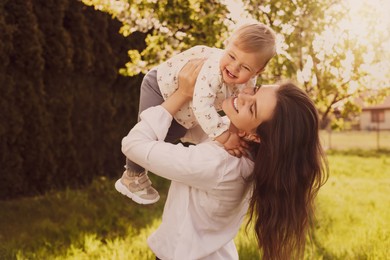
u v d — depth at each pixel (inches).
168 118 85.4
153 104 101.1
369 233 219.9
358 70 202.8
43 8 282.4
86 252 203.9
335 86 203.2
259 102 80.3
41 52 275.1
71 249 205.6
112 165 345.7
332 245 207.6
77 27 303.3
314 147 82.6
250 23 95.7
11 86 260.8
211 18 199.9
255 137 82.9
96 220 246.7
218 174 80.3
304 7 192.7
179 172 79.7
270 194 82.2
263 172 81.7
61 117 293.6
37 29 273.1
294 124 80.0
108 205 279.1
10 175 267.4
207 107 87.6
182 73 89.2
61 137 294.7
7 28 256.2
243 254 184.9
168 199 85.7
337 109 218.8
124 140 83.7
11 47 257.6
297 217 82.8
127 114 354.6
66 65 291.0
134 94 360.2
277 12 192.4
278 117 79.7
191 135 104.6
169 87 97.3
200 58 94.3
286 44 191.6
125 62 342.0
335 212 270.8
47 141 284.0
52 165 289.0
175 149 81.0
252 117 80.4
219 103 95.4
